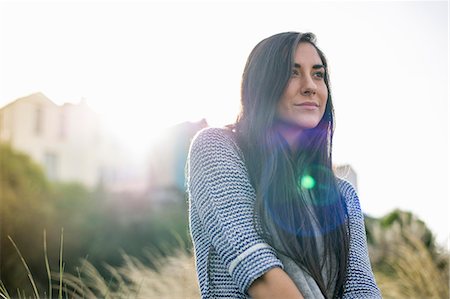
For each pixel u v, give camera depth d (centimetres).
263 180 181
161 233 1117
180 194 1889
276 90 190
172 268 423
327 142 206
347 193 210
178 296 388
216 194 176
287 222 179
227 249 169
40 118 2308
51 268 998
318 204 194
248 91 194
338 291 188
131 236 1130
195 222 185
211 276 177
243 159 188
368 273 195
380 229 643
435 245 598
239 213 174
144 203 1330
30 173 1151
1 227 973
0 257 785
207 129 190
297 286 174
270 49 193
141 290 391
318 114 196
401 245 600
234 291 173
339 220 193
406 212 667
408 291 513
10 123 1891
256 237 170
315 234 186
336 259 190
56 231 1073
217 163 180
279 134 192
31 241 1016
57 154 2341
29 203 1059
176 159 2088
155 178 2097
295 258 176
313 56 197
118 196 1340
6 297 298
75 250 1075
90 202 1205
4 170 1075
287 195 183
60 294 262
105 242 1101
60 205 1143
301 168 197
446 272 543
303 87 192
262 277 164
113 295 354
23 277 740
